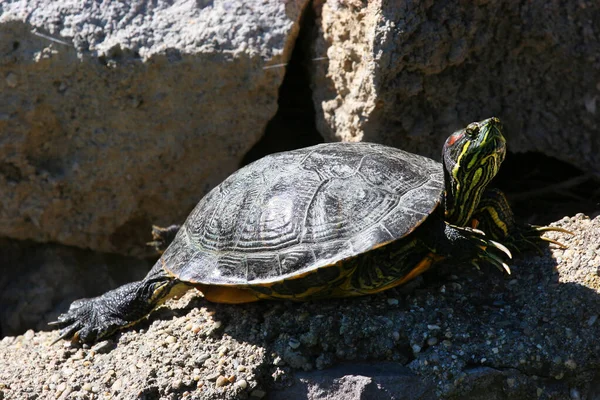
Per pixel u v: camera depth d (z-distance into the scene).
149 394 5.28
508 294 5.59
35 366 5.89
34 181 7.53
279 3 7.15
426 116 6.89
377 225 5.14
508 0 6.43
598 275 5.34
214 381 5.21
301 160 5.74
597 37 6.38
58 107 7.30
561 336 5.08
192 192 7.68
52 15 7.10
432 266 5.92
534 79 6.77
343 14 6.94
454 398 4.99
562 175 7.60
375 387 4.98
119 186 7.60
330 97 7.36
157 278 5.86
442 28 6.41
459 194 5.42
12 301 8.12
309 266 5.10
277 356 5.28
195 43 7.04
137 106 7.25
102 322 5.93
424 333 5.21
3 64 7.14
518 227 5.89
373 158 5.59
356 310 5.43
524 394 5.02
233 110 7.32
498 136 5.21
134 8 7.17
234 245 5.46
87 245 7.93
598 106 6.62
